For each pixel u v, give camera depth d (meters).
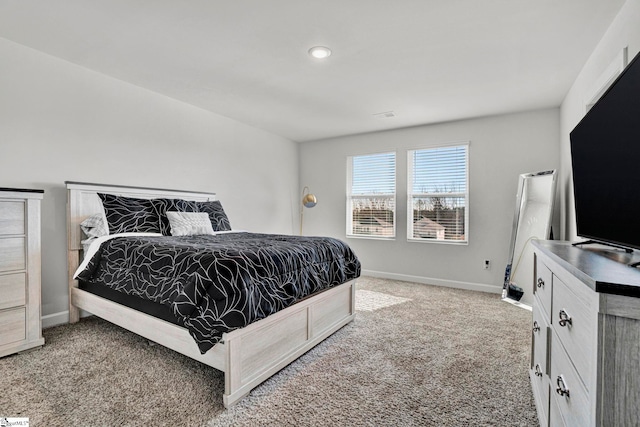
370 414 1.57
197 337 1.62
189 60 2.68
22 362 2.03
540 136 3.75
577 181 1.65
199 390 1.75
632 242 1.13
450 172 4.36
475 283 4.14
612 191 1.28
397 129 4.74
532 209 3.59
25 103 2.53
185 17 2.07
